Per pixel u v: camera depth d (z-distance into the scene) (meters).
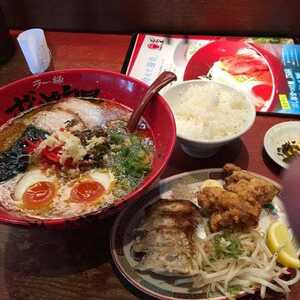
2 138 0.46
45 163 0.43
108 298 0.39
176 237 0.40
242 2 0.66
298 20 0.68
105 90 0.49
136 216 0.43
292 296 0.38
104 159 0.43
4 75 0.66
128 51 0.67
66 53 0.69
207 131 0.47
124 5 0.69
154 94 0.45
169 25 0.71
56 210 0.39
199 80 0.54
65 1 0.70
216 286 0.38
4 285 0.40
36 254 0.42
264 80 0.61
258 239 0.41
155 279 0.38
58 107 0.49
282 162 0.48
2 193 0.40
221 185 0.46
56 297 0.39
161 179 0.47
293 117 0.55
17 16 0.74
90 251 0.42
